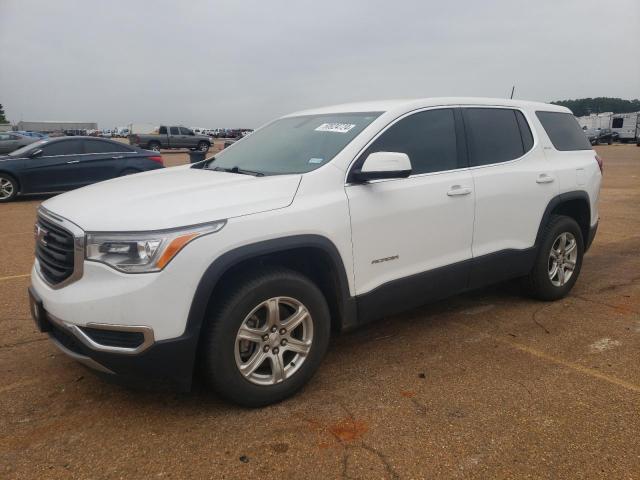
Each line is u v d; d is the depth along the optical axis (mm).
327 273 3439
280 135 4293
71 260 2926
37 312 3146
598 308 4930
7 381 3508
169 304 2766
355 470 2619
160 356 2795
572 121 5445
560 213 5223
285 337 3205
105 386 3438
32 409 3170
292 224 3131
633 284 5695
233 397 3047
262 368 3309
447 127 4168
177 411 3145
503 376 3594
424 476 2580
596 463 2672
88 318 2789
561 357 3895
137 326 2744
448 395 3336
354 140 3619
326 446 2807
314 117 4324
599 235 8391
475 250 4219
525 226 4590
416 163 3881
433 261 3934
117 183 3725
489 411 3148
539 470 2621
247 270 3117
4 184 11953
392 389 3414
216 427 2977
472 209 4121
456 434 2916
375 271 3596
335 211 3340
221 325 2930
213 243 2854
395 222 3646
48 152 12211
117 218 2859
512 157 4562
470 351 3998
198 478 2561
